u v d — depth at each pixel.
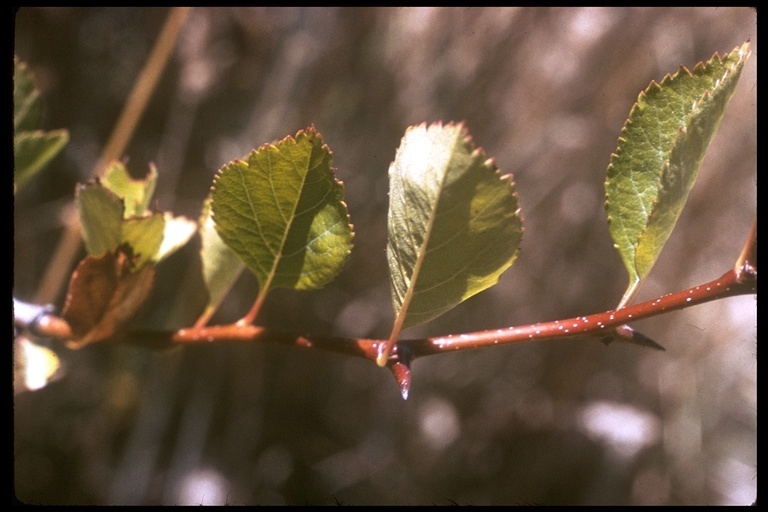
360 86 0.54
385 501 0.56
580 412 0.55
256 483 0.54
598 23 0.52
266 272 0.23
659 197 0.21
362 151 0.54
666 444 0.58
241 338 0.24
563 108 0.54
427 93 0.54
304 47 0.51
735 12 0.52
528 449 0.57
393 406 0.58
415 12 0.53
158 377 0.52
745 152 0.55
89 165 0.52
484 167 0.20
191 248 0.51
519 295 0.56
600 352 0.58
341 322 0.55
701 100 0.21
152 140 0.53
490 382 0.58
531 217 0.56
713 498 0.58
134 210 0.27
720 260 0.57
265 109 0.50
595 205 0.56
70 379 0.51
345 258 0.23
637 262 0.22
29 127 0.29
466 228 0.21
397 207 0.21
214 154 0.52
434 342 0.22
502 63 0.54
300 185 0.23
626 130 0.22
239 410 0.55
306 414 0.57
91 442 0.50
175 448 0.53
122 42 0.52
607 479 0.56
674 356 0.59
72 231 0.43
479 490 0.56
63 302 0.51
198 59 0.48
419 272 0.21
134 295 0.25
